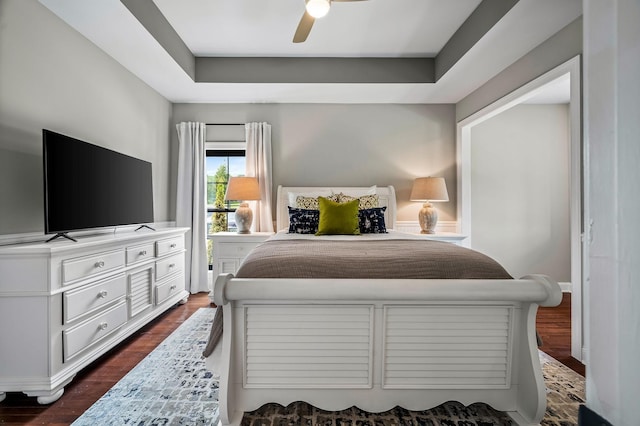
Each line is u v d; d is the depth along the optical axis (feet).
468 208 13.35
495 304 4.95
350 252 5.79
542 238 14.14
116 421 5.13
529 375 4.79
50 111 7.45
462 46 9.53
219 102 13.46
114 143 9.78
